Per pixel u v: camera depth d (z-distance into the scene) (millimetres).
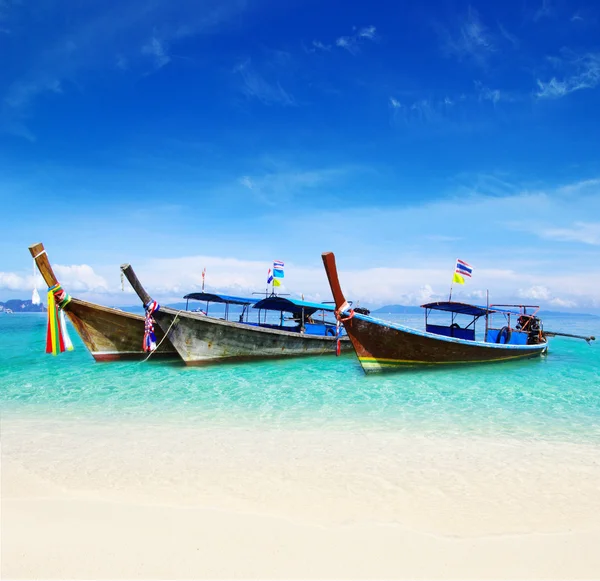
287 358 18531
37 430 8516
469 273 18547
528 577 3795
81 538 4320
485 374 15609
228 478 6047
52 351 15039
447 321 78438
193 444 7645
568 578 3779
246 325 16672
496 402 11172
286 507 5121
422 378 14602
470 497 5488
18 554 4012
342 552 4133
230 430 8586
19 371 15734
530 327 21703
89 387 12953
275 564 3912
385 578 3732
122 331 17219
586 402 11227
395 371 15156
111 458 6852
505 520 4863
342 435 8273
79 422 9156
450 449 7441
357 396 11812
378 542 4328
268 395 11906
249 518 4809
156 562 3912
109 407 10523
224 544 4246
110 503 5160
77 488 5617
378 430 8625
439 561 4008
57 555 4004
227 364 16859
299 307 20406
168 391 12398
